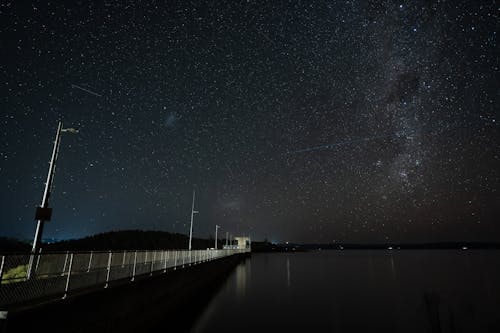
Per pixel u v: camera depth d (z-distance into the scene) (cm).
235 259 8375
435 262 10306
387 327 2405
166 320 2130
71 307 1105
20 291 1000
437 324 2511
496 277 5659
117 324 1401
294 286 4428
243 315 2614
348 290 4156
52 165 1598
